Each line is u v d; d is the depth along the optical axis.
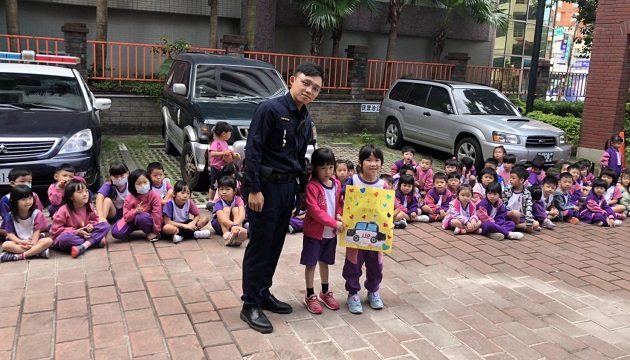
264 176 3.26
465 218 6.00
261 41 13.16
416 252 5.30
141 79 10.93
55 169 5.85
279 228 3.50
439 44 15.02
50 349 3.15
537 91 15.97
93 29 12.51
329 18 12.29
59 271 4.29
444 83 10.53
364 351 3.32
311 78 3.21
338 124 12.85
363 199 3.68
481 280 4.67
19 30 11.12
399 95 11.50
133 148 9.83
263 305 3.75
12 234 4.52
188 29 13.41
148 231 5.06
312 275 3.77
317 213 3.56
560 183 6.93
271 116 3.23
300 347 3.32
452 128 9.85
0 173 5.60
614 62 10.64
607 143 9.34
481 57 17.30
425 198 6.56
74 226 4.73
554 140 9.09
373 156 3.69
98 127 6.70
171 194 5.21
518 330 3.75
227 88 7.84
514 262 5.18
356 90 13.03
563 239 6.11
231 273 4.42
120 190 5.24
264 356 3.18
